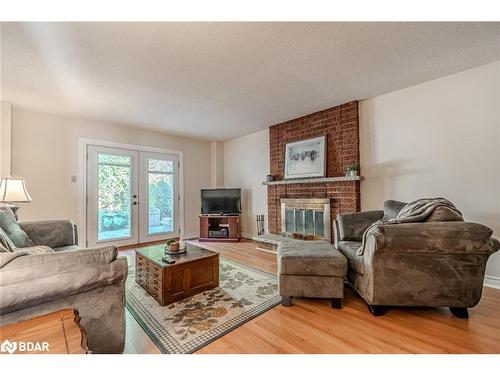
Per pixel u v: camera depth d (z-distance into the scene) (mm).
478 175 2467
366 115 3318
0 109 3115
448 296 1744
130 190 4512
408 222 1802
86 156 4000
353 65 2387
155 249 2613
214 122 4258
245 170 5328
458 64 2404
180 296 2127
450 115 2633
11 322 1001
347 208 3424
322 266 1971
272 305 2031
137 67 2359
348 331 1635
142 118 3965
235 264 3229
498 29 1853
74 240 2658
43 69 2371
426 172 2801
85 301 1176
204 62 2283
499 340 1518
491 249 1646
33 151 3514
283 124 4332
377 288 1790
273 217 4488
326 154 3674
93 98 3105
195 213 5543
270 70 2455
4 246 1270
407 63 2367
